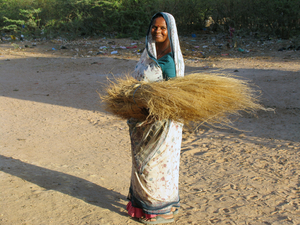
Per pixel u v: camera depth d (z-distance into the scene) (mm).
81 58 13297
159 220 2520
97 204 2818
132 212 2580
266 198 3068
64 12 19297
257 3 15930
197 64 11539
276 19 15352
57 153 4352
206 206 2924
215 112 2289
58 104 7320
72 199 2844
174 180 2506
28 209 2574
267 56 12430
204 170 3854
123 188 3291
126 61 12320
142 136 2379
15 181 3100
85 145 4789
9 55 14094
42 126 5730
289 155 4168
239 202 2998
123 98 2389
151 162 2365
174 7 17375
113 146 4773
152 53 2395
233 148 4547
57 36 18359
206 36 16891
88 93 8312
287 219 2664
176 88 2213
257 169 3799
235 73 9773
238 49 13633
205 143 4832
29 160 3932
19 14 19547
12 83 9477
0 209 2525
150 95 2215
